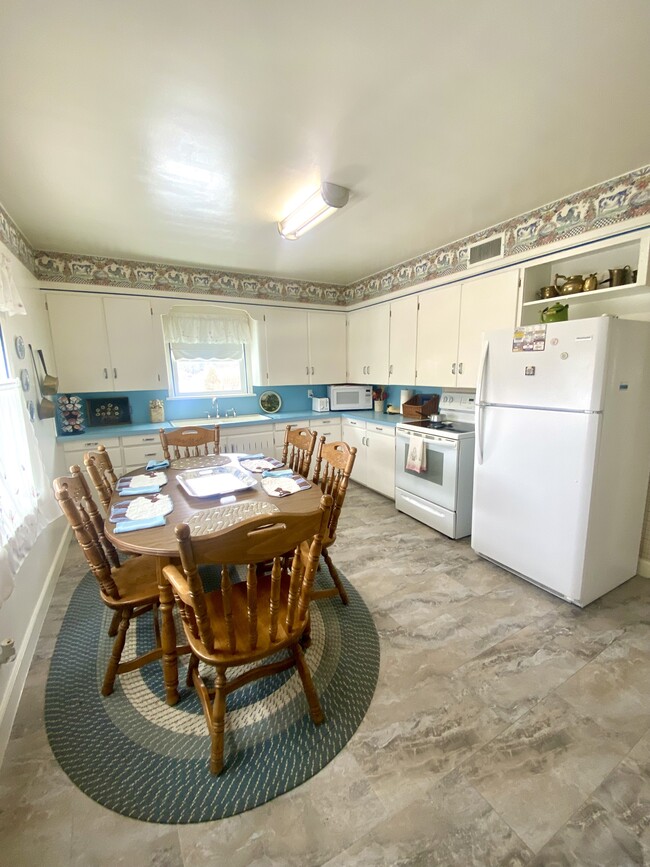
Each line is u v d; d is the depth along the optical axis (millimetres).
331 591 2135
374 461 4008
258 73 1313
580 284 2326
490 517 2525
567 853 1051
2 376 1963
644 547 2412
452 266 3184
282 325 4328
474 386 3051
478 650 1806
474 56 1257
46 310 3211
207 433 3061
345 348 4762
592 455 1941
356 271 4062
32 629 1887
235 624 1412
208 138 1683
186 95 1412
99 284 3395
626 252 2246
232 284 4012
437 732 1404
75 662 1772
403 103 1487
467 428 3162
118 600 1558
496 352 2371
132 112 1500
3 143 1667
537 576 2266
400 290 3768
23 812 1162
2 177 1946
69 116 1511
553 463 2113
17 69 1254
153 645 1881
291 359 4430
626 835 1092
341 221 2680
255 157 1844
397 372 3910
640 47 1226
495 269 2807
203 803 1185
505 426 2357
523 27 1151
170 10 1071
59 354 3291
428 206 2447
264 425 4145
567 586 2105
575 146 1810
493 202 2410
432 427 3240
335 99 1454
